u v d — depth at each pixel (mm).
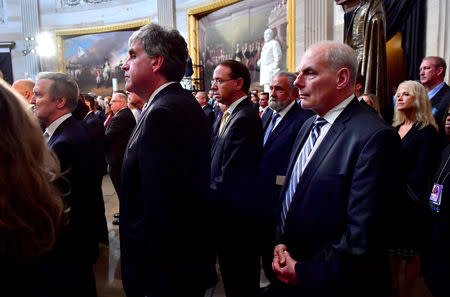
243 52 9164
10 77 13672
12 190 638
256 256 2090
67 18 13383
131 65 1331
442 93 2877
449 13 3992
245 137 1965
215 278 1410
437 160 2045
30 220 656
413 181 2037
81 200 1659
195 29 10680
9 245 628
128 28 12375
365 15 4059
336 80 1243
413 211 1980
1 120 662
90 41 13289
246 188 1946
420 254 1967
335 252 1132
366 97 2686
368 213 1061
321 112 1326
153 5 11594
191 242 1219
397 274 2117
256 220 2023
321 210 1201
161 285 1180
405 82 2279
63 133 1740
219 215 2012
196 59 10781
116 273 2762
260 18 8500
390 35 4715
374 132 1123
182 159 1181
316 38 6742
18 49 13711
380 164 1082
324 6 6512
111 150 3662
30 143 695
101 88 13344
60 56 13664
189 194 1199
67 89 1819
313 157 1264
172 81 1339
